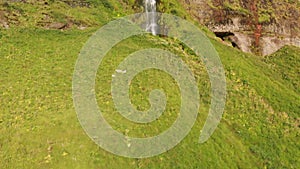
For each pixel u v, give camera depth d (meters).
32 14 31.09
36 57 26.09
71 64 25.53
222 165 20.75
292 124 25.73
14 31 28.83
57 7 32.50
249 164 21.56
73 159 18.62
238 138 23.19
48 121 20.39
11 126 20.12
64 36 29.42
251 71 30.67
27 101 21.86
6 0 31.31
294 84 30.50
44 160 18.45
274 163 22.16
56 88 22.98
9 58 25.75
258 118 25.41
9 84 23.17
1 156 18.62
